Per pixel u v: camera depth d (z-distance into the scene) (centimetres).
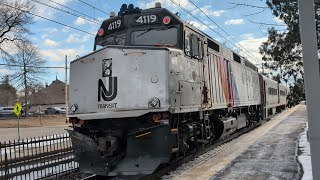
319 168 477
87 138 924
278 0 1351
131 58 919
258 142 1587
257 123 2480
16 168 1036
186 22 1085
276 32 1827
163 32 1038
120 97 910
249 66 2216
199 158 1189
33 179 993
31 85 7162
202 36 1227
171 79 918
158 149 870
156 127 870
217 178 886
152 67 907
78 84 971
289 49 1850
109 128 930
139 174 878
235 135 1847
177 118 982
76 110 965
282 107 4994
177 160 1041
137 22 1068
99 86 934
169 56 918
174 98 926
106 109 918
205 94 1202
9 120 5416
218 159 1166
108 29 1109
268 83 3234
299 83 1938
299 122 2756
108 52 931
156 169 918
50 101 10119
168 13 1044
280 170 964
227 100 1534
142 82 905
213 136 1406
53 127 3838
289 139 1661
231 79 1655
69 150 1309
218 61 1438
